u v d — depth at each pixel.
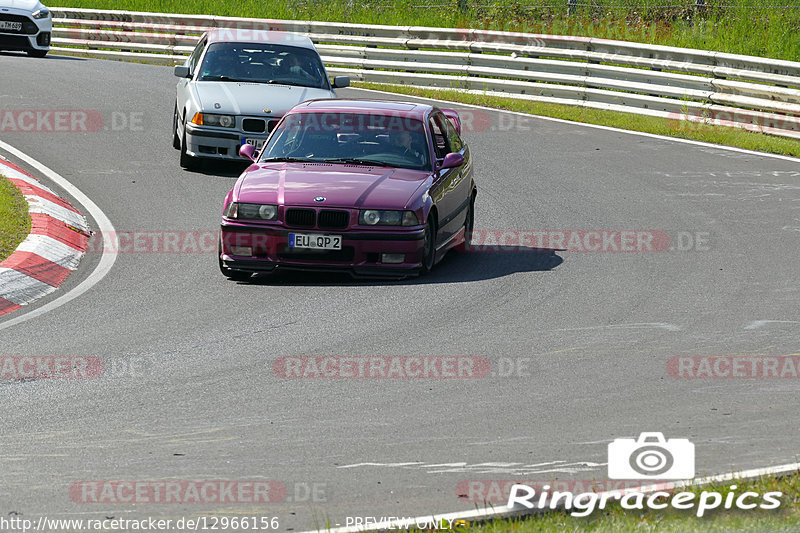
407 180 38.22
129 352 28.41
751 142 65.12
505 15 101.44
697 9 95.12
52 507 18.84
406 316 32.22
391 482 19.98
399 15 105.25
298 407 24.23
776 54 84.44
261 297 34.56
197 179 53.50
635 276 37.28
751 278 36.94
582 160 59.91
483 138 66.19
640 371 26.89
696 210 48.28
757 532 17.16
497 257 40.53
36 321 31.58
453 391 25.34
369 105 42.62
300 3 111.69
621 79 75.69
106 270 37.94
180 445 21.89
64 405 24.22
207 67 58.12
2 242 38.41
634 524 17.47
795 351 28.64
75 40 104.31
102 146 59.69
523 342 29.45
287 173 38.31
